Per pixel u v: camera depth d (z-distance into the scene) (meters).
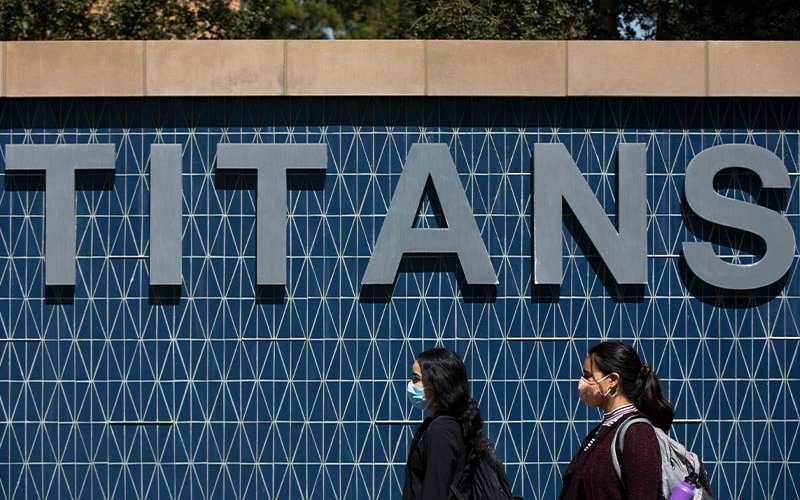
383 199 8.66
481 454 5.61
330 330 8.61
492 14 18.47
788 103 8.75
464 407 5.68
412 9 20.58
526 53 8.62
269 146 8.58
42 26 18.23
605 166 8.70
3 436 8.57
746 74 8.64
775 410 8.65
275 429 8.58
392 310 8.61
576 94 8.60
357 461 8.57
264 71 8.60
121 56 8.61
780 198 8.72
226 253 8.63
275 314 8.61
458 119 8.69
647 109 8.72
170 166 8.57
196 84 8.59
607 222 8.57
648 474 4.95
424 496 5.50
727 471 8.62
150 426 8.58
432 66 8.60
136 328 8.61
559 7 18.06
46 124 8.67
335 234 8.65
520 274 8.65
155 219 8.55
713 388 8.65
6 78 8.60
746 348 8.66
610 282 8.65
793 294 8.70
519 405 8.60
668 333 8.64
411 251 8.55
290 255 8.63
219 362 8.60
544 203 8.55
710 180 8.62
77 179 8.64
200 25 19.00
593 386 5.29
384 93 8.59
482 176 8.67
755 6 17.41
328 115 8.68
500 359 8.61
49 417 8.58
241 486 8.55
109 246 8.62
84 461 8.56
